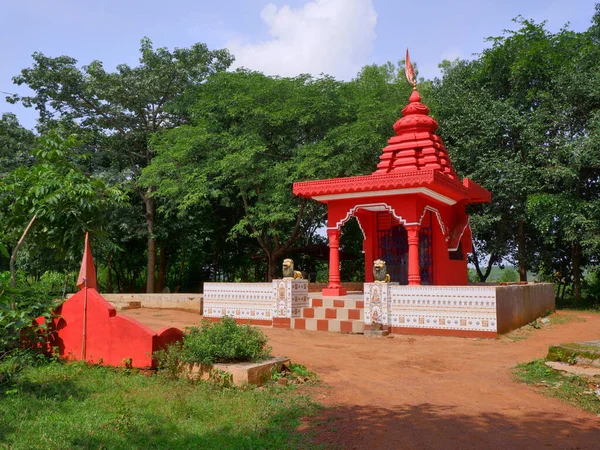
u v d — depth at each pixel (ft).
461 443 15.98
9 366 23.04
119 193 31.60
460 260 54.29
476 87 76.18
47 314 25.63
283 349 31.78
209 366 22.70
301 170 61.05
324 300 43.65
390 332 39.27
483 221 65.92
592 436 16.55
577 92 63.05
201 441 15.74
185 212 69.31
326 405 20.13
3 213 30.30
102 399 19.67
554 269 79.41
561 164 62.23
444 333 37.76
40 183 28.58
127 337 24.32
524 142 66.03
